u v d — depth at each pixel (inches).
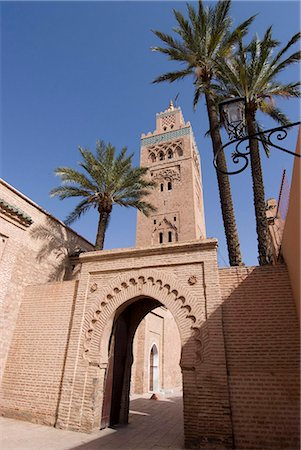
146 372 751.7
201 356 279.1
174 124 1365.7
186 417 260.4
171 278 331.0
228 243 412.5
